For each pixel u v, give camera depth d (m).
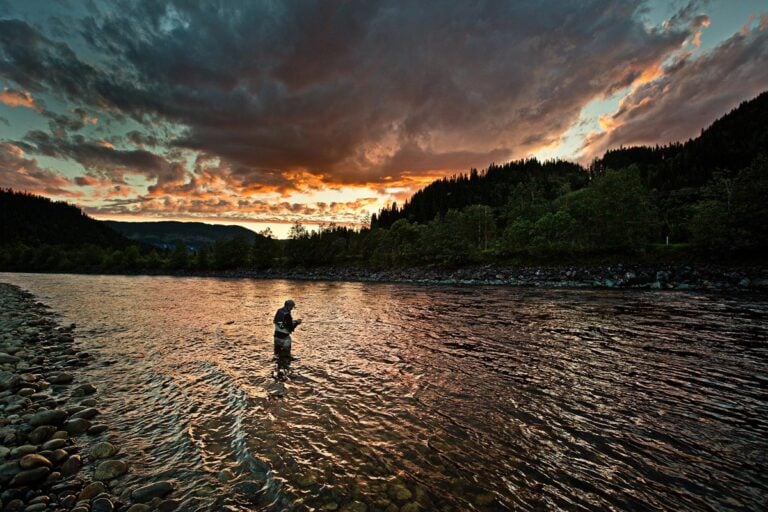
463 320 19.38
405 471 5.52
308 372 10.45
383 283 62.59
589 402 8.16
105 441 6.64
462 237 79.25
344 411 7.75
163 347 13.59
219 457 6.05
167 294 37.97
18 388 9.33
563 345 13.48
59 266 140.88
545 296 32.72
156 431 7.04
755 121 143.25
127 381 9.92
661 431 6.77
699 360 11.34
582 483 5.20
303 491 5.02
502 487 5.12
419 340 14.51
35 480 5.43
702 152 143.12
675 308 23.28
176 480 5.40
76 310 24.39
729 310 22.16
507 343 13.88
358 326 17.70
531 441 6.45
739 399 8.24
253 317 21.11
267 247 120.19
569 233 63.81
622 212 57.78
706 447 6.17
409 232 106.62
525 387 9.14
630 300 28.36
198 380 9.91
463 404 8.10
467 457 5.93
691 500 4.79
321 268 107.50
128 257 137.75
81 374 10.55
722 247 44.09
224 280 78.69
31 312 23.09
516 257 69.25
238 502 4.82
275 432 6.80
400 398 8.47
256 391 8.97
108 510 4.72
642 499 4.82
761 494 4.88
